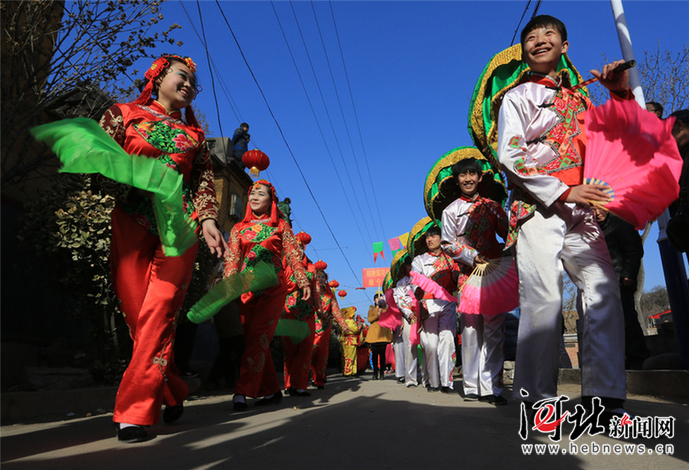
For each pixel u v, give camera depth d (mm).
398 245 10023
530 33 2510
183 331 5531
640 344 4523
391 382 8172
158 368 2158
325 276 6492
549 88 2434
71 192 4469
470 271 3947
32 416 3203
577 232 2303
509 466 1529
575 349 9992
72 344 5309
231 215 11781
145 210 2281
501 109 2471
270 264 3822
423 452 1724
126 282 2240
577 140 2363
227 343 6129
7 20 4371
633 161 2205
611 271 2242
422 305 5449
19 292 4785
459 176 4129
